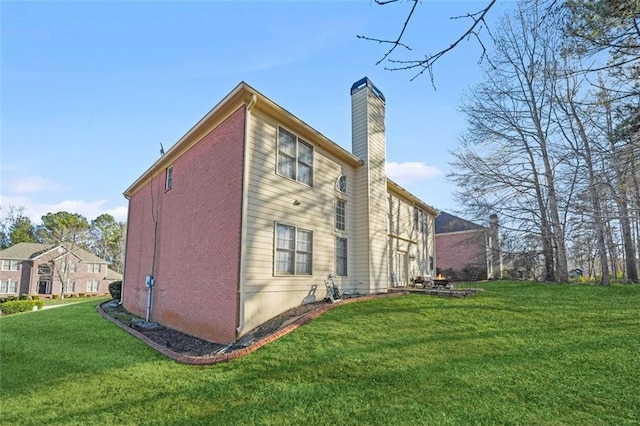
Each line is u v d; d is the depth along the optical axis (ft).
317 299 32.50
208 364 19.84
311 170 34.19
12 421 13.85
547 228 52.65
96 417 14.08
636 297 34.01
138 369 19.63
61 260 119.14
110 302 55.16
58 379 18.40
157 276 38.09
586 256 62.85
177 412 14.34
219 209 28.71
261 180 28.19
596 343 20.08
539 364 17.51
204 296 28.78
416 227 59.06
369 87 42.47
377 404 14.08
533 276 65.26
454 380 15.94
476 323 24.76
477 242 64.80
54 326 33.94
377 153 42.19
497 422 12.47
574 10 14.57
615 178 21.12
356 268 38.68
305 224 32.37
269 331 24.39
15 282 114.93
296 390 15.74
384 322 25.05
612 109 21.15
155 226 40.78
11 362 21.93
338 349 20.11
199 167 32.71
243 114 27.84
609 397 14.11
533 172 53.16
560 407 13.44
